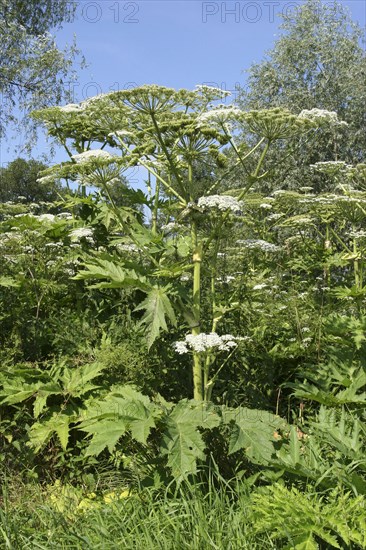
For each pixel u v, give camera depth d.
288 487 4.44
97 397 5.54
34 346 6.31
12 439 5.45
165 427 4.65
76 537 4.00
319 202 8.05
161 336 5.90
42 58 18.28
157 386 5.65
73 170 5.39
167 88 5.09
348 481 4.05
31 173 31.56
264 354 6.15
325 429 4.68
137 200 6.97
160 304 4.88
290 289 7.22
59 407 5.56
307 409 5.89
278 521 3.67
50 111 5.94
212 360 5.09
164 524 4.06
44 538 4.17
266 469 4.49
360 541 3.53
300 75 21.80
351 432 4.92
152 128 5.43
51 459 5.44
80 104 5.76
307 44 21.33
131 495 4.72
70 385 5.53
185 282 6.57
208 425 4.38
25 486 5.00
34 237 7.12
